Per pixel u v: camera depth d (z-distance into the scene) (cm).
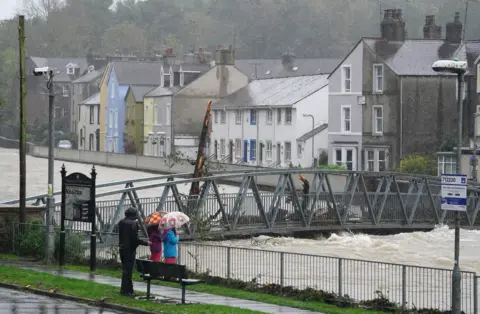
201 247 5397
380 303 4288
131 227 4244
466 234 8644
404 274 4212
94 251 5188
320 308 4206
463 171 11456
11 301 4116
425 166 12081
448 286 4669
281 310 4081
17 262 5547
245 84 18488
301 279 4850
